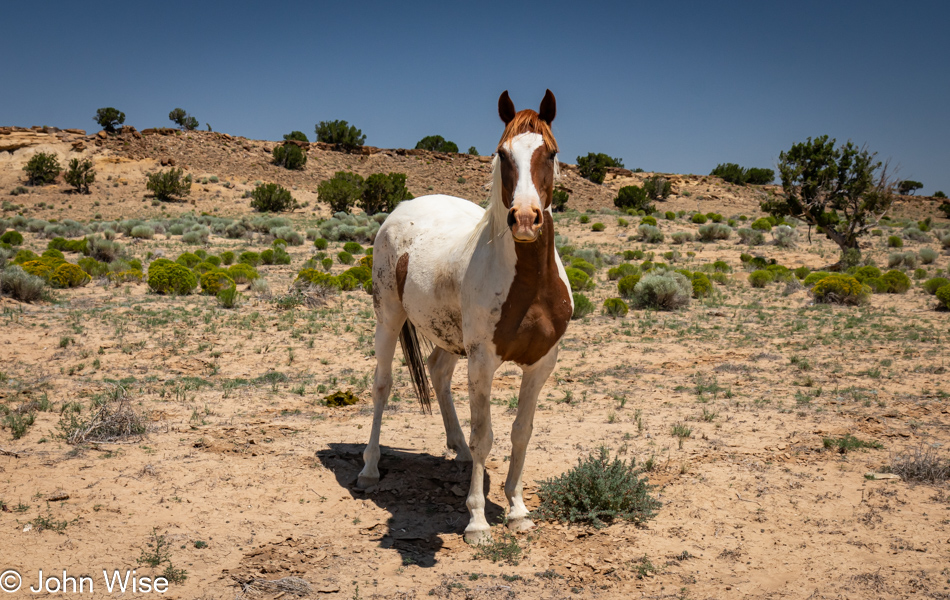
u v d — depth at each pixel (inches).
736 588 145.2
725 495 197.8
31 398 290.4
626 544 168.1
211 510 181.5
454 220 201.9
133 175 2632.9
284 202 2413.9
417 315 194.5
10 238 1169.4
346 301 674.8
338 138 3501.5
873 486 202.1
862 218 1240.2
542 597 141.7
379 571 153.1
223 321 532.7
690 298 708.7
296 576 148.0
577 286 823.7
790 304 719.1
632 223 1871.3
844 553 160.2
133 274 772.0
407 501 196.5
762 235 1486.2
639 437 256.4
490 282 159.8
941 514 180.9
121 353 402.3
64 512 174.2
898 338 486.3
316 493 198.2
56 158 2477.9
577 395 331.6
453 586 145.0
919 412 287.6
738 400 315.3
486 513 188.7
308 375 365.4
